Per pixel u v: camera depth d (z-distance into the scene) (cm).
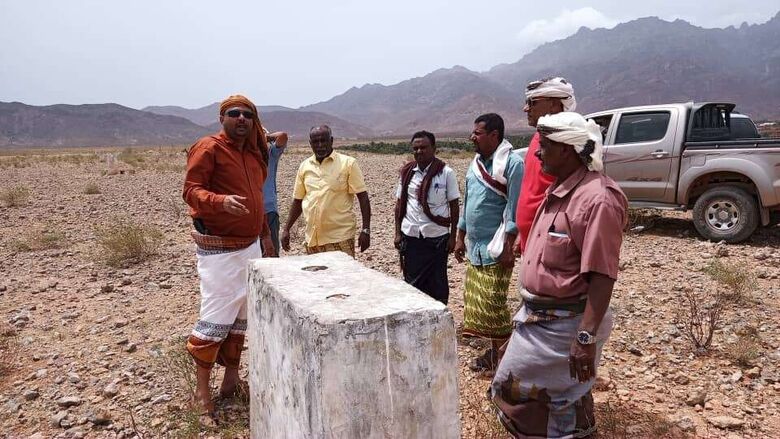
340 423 216
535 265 282
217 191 367
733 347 446
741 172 820
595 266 253
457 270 731
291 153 4403
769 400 379
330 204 498
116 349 486
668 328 500
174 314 574
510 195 391
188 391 402
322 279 277
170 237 988
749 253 775
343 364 214
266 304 275
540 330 282
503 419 302
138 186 1892
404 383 225
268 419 281
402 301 238
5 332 521
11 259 828
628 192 934
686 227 980
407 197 499
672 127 884
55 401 397
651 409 372
